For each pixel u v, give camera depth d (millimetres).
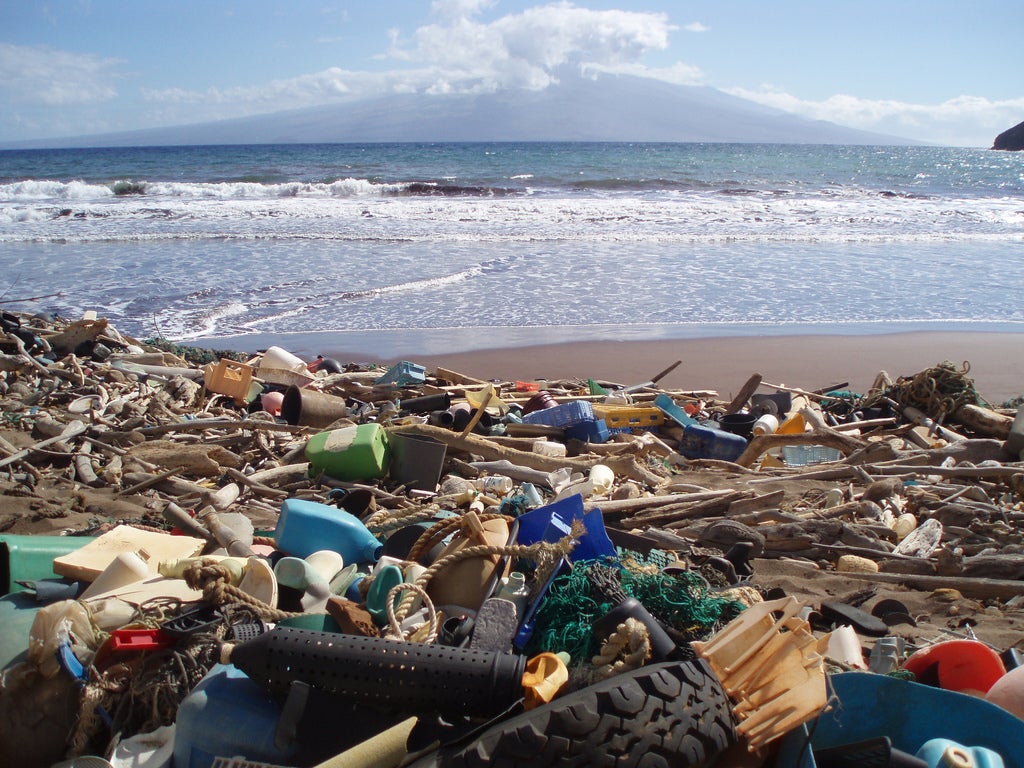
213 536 4344
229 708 2742
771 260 19781
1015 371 11344
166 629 3072
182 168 50594
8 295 15250
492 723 2463
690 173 49406
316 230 23781
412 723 2537
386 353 12141
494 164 55438
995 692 2938
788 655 2627
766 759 2551
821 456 7680
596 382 9797
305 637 2717
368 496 5242
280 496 5918
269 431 7254
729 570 4238
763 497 5727
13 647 3232
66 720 2986
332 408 7730
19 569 3768
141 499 5719
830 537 5312
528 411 8234
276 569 3477
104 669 3029
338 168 50438
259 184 35188
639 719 2330
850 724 2848
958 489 6277
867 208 30812
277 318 14039
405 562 3727
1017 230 25391
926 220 27859
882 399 8820
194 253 20141
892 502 5934
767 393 10352
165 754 2820
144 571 3578
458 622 3230
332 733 2623
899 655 3436
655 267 18750
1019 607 4512
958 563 4887
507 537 3762
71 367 8695
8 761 2992
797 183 43875
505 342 12797
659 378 10148
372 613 3367
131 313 14172
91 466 6324
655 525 5594
